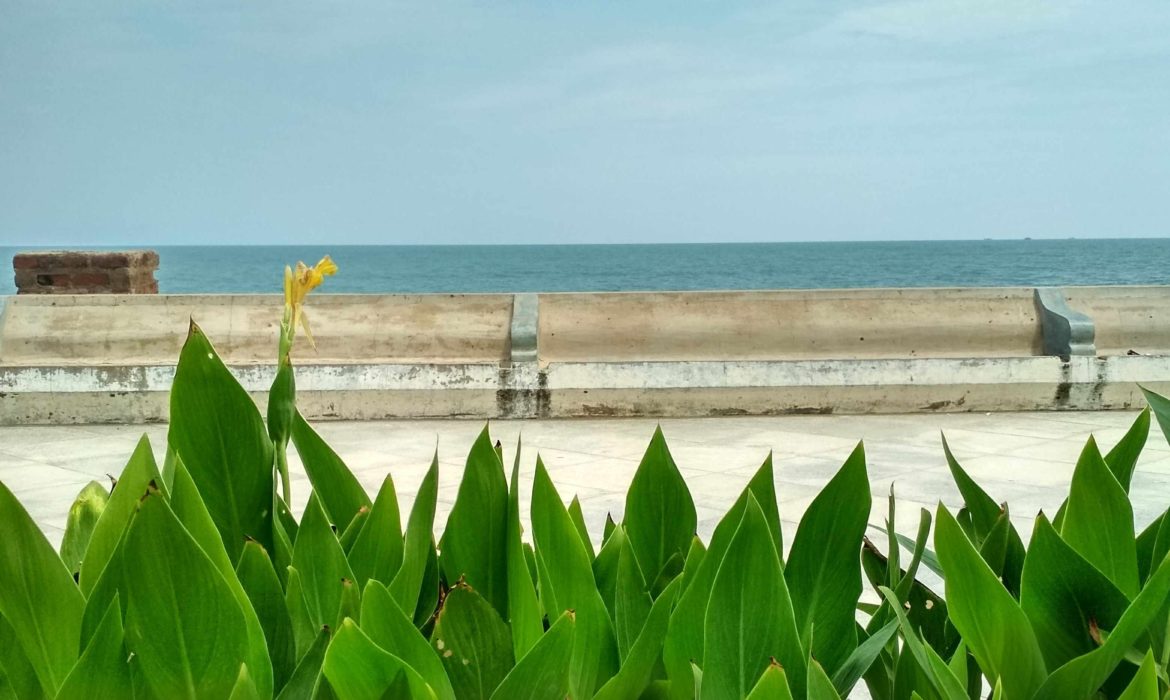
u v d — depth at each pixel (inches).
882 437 305.6
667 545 67.8
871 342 365.7
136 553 42.8
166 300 367.9
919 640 56.7
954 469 68.2
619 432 316.8
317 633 56.9
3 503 48.5
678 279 4315.9
